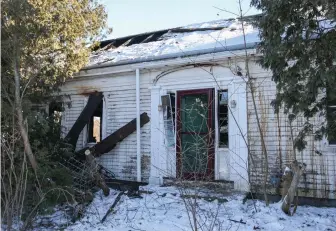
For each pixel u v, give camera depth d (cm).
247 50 755
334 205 676
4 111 621
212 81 823
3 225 588
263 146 664
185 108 861
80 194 717
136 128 918
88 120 965
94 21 955
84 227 620
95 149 930
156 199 730
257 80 767
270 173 737
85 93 1028
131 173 930
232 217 608
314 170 699
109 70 966
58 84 908
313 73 498
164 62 866
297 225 569
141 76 929
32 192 620
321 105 558
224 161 799
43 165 681
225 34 944
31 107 732
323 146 693
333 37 494
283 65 540
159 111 889
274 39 524
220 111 820
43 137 778
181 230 567
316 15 500
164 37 1151
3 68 649
